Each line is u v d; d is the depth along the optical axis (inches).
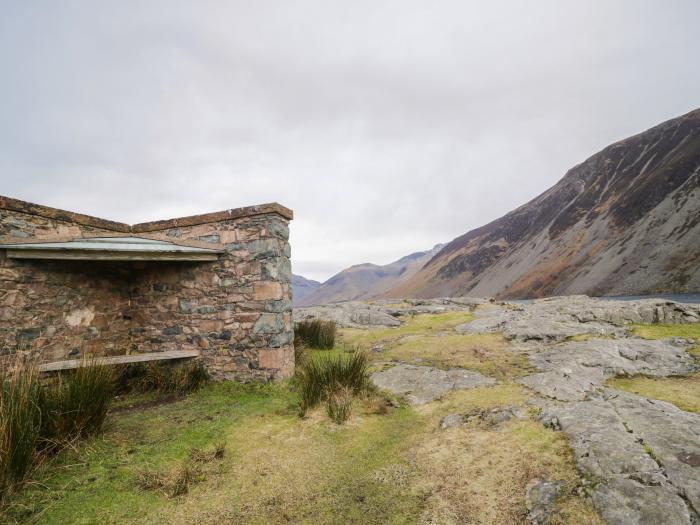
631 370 221.8
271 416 194.5
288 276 267.1
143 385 239.5
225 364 258.7
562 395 185.2
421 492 124.5
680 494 99.3
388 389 227.3
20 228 225.8
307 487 129.9
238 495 125.1
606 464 117.3
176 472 137.3
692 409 163.0
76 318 247.6
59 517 110.1
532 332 325.4
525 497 114.3
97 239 245.0
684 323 323.9
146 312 284.2
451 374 238.1
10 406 130.1
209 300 265.9
